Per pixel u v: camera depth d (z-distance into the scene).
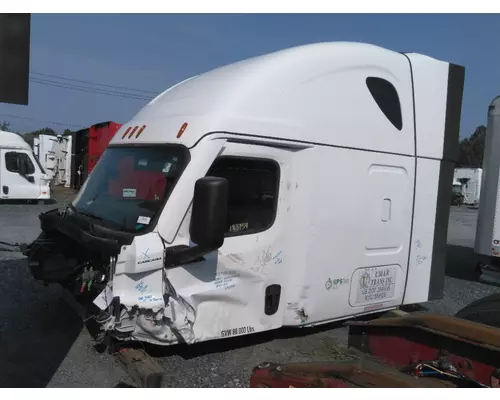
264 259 4.50
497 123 8.17
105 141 18.05
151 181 4.22
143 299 3.83
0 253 8.84
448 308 6.72
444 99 5.92
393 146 5.35
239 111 4.27
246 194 4.38
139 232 3.95
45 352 4.59
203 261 4.14
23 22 3.23
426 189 5.76
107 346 4.23
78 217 4.53
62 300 6.01
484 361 2.87
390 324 3.36
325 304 4.93
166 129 4.42
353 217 5.03
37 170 19.09
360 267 5.16
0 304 5.90
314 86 4.71
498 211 8.15
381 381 2.66
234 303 4.36
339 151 4.87
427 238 5.85
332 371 2.85
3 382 3.97
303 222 4.68
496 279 8.34
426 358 3.18
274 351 4.84
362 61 5.11
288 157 4.58
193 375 4.22
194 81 4.99
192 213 3.71
